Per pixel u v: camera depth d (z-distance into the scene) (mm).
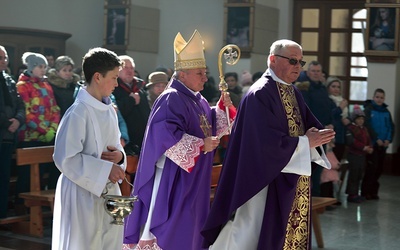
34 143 14641
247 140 8906
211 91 22016
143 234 9789
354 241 14578
